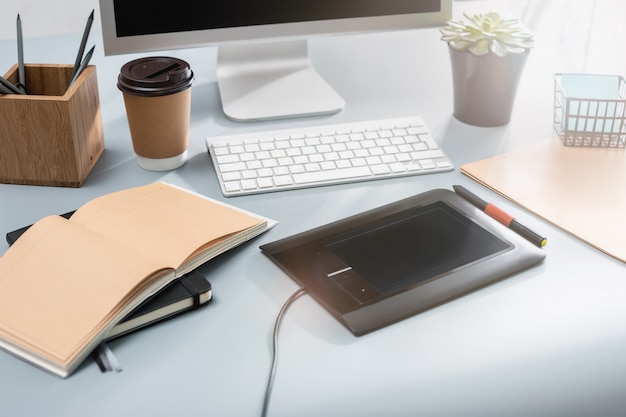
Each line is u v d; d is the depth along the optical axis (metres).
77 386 0.63
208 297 0.73
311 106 1.11
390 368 0.66
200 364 0.66
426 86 1.22
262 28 1.08
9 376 0.64
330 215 0.88
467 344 0.69
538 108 1.15
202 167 0.98
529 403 0.64
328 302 0.73
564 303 0.75
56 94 0.99
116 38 1.01
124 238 0.77
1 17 2.52
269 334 0.70
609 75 1.10
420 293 0.74
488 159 1.00
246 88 1.15
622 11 1.56
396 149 1.01
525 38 1.03
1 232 0.83
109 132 1.06
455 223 0.86
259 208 0.89
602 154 1.02
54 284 0.70
